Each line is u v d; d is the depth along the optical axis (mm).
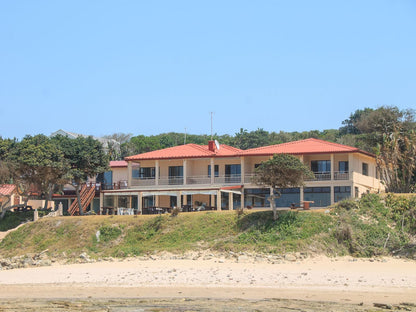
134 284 39500
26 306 33281
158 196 72562
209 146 72938
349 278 39000
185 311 30688
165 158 71625
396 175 65625
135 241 53844
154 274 42094
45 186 69312
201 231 52250
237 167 71375
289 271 41438
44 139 69750
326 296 34250
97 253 53312
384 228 49219
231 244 48844
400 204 51844
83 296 36281
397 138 68062
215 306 31859
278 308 30922
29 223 61500
